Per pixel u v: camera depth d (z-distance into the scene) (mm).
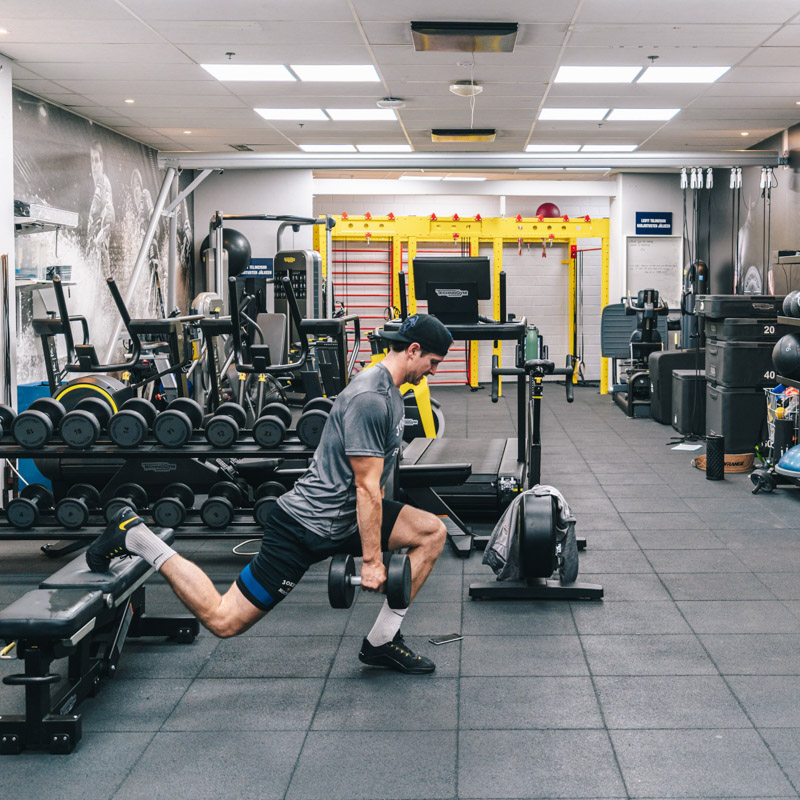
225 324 5613
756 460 7375
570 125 9242
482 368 13602
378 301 13000
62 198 8078
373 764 2598
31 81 7105
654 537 5055
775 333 7359
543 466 7211
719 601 3977
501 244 12836
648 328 10438
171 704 3021
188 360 6844
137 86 7336
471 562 4664
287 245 11945
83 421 4344
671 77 7152
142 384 6195
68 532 4605
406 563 2846
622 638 3557
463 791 2439
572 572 4027
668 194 12281
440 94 7742
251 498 5273
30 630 2615
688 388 8531
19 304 7090
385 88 7504
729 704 2953
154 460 5445
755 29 5816
